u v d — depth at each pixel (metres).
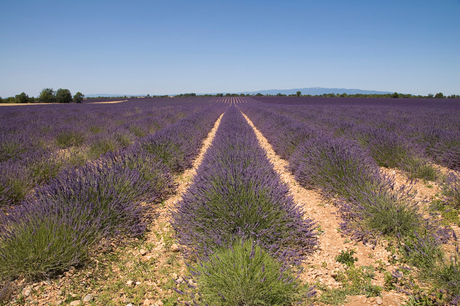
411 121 11.86
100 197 3.42
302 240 2.94
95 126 11.41
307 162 5.30
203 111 21.62
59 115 17.16
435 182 4.90
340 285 2.42
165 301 2.25
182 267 2.76
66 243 2.68
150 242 3.25
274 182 3.64
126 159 5.08
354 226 3.38
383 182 3.96
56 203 3.11
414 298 2.20
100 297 2.34
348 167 4.52
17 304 2.23
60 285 2.48
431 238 2.89
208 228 3.02
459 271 2.21
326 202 4.37
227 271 2.17
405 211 3.22
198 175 4.38
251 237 2.69
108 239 3.05
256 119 17.69
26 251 2.51
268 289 2.07
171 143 6.64
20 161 5.15
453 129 8.62
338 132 9.32
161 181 4.98
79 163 6.04
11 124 11.02
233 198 3.14
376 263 2.73
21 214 2.96
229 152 5.29
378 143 6.36
